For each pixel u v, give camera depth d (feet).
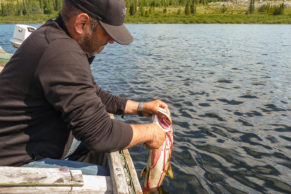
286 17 321.93
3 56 27.09
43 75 4.91
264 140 14.42
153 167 8.14
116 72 33.83
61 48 4.95
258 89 26.12
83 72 5.15
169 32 142.00
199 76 32.40
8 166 5.32
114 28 5.42
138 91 24.53
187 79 30.48
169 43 78.74
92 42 5.57
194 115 18.25
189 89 25.70
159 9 460.55
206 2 489.26
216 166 11.51
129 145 5.93
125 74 32.58
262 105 20.88
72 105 5.04
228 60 47.01
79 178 5.35
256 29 180.55
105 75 31.65
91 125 5.22
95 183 5.59
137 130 6.11
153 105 8.04
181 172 10.85
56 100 5.04
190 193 9.48
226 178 10.60
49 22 5.36
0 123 5.33
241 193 9.68
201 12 410.11
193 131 15.38
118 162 6.31
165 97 22.72
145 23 317.01
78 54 5.13
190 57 50.37
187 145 13.48
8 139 5.41
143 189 8.43
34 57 4.90
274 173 11.12
